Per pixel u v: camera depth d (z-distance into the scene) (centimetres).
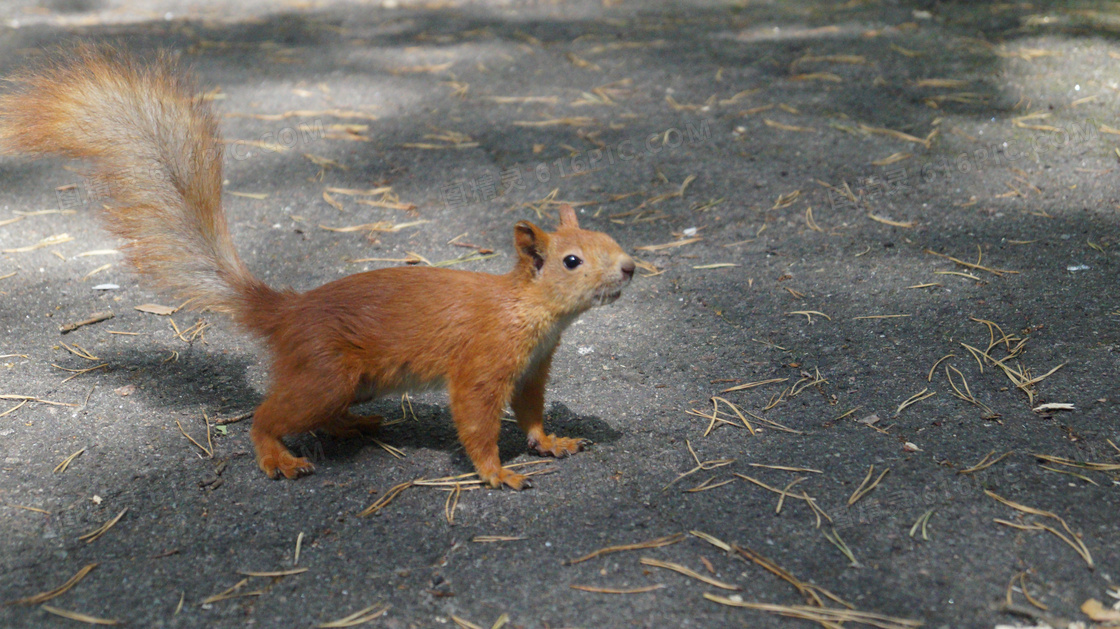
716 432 113
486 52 212
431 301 108
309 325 108
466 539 104
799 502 106
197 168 113
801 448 111
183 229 112
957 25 211
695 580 101
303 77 196
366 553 103
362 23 245
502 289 108
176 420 114
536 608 100
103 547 103
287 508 107
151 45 216
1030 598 99
